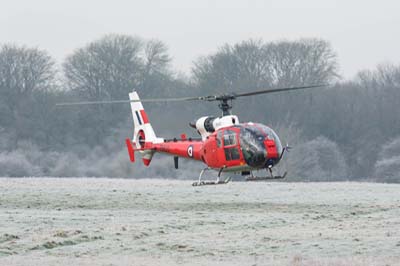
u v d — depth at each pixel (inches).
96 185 4606.3
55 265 2021.4
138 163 6417.3
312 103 7682.1
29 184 4655.5
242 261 2087.8
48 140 7185.0
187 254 2203.5
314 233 2564.0
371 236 2482.8
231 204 3545.8
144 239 2450.8
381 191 4242.1
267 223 2861.7
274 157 3262.8
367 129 7588.6
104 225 2748.5
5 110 7504.9
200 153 3506.4
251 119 7514.8
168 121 5649.6
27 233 2524.6
